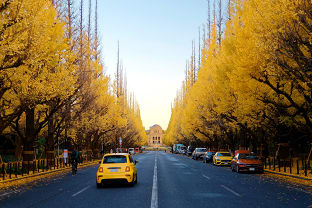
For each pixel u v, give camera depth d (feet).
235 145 120.98
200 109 117.08
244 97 66.23
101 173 42.63
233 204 29.53
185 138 251.19
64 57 62.13
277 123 72.28
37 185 47.39
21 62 43.37
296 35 40.75
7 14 40.57
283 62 45.93
